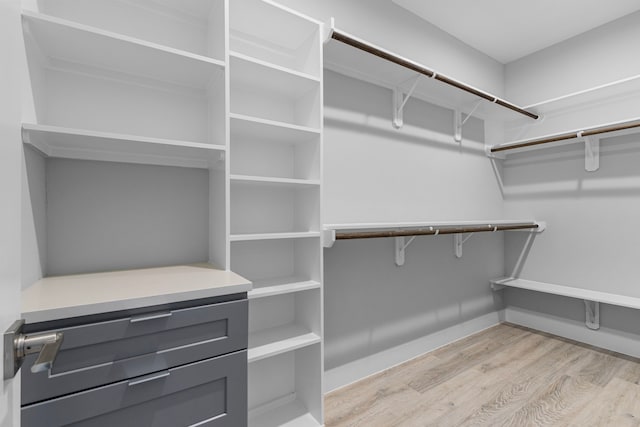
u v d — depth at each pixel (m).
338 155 1.84
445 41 2.38
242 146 1.50
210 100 1.36
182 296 0.89
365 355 1.94
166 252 1.31
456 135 2.46
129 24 1.23
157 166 1.29
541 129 2.66
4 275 0.44
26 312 0.70
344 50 1.62
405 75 1.93
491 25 2.32
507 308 2.89
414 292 2.21
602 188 2.34
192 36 1.36
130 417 0.81
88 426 0.76
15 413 0.50
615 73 2.26
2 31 0.45
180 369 0.88
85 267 1.15
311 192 1.51
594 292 2.34
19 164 0.53
